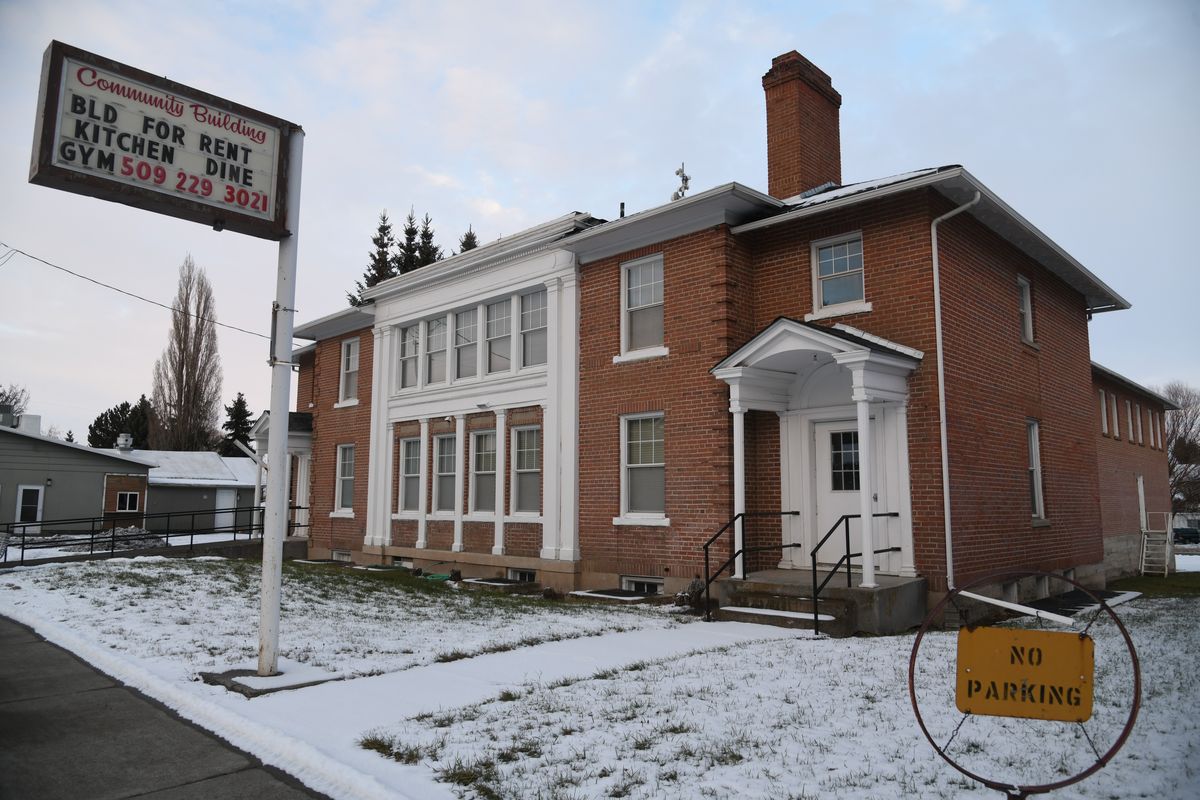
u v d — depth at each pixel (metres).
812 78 17.19
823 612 11.87
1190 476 62.53
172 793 5.41
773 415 14.72
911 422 12.88
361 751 5.96
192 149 8.21
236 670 8.38
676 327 15.27
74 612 11.61
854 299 13.95
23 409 79.94
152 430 55.16
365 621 11.61
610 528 16.00
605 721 6.70
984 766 5.54
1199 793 5.00
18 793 5.36
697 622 12.22
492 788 5.25
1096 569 18.52
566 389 17.03
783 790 5.14
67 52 7.54
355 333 24.27
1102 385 24.77
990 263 14.94
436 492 20.50
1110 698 7.32
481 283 19.38
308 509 26.27
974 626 4.58
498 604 13.82
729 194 14.08
